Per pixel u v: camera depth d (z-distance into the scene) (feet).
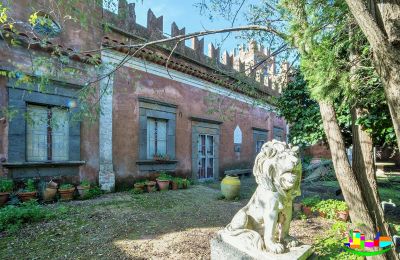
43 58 11.26
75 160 21.81
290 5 7.39
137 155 26.00
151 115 27.43
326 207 17.39
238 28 10.32
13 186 18.45
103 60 23.66
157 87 28.14
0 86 18.21
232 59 39.01
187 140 31.42
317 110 18.26
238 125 39.86
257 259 7.47
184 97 31.19
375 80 7.39
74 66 21.80
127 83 25.36
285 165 7.53
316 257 8.17
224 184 23.57
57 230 13.92
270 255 7.29
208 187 29.91
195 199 22.97
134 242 12.57
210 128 34.68
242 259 7.78
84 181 21.74
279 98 22.84
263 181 8.04
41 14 19.97
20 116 18.98
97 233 13.64
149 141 27.76
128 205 19.45
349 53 7.70
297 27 7.27
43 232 13.60
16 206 16.81
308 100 20.06
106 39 23.77
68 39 21.54
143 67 26.76
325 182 31.83
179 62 30.12
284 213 7.97
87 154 22.61
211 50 36.11
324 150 43.42
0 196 16.85
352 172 8.71
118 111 24.63
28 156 19.74
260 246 7.61
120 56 24.76
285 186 7.55
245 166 41.06
